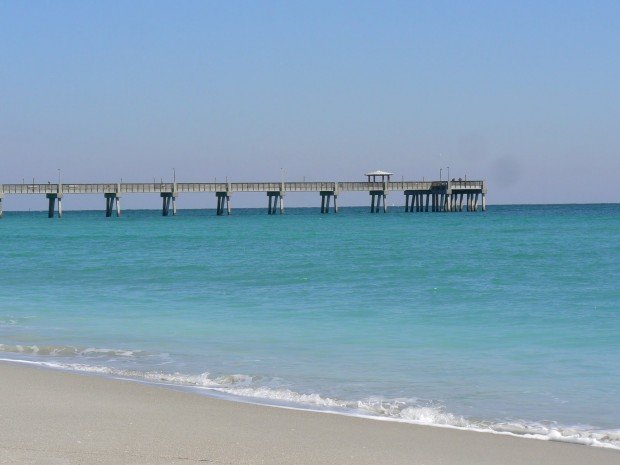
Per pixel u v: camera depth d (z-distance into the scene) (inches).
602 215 4827.8
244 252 1908.2
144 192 4635.8
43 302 987.3
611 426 413.4
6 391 472.7
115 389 485.1
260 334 721.6
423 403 462.3
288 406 450.6
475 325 760.3
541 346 645.3
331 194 5103.3
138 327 771.4
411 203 5472.4
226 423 404.2
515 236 2474.2
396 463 341.7
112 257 1776.6
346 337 699.4
